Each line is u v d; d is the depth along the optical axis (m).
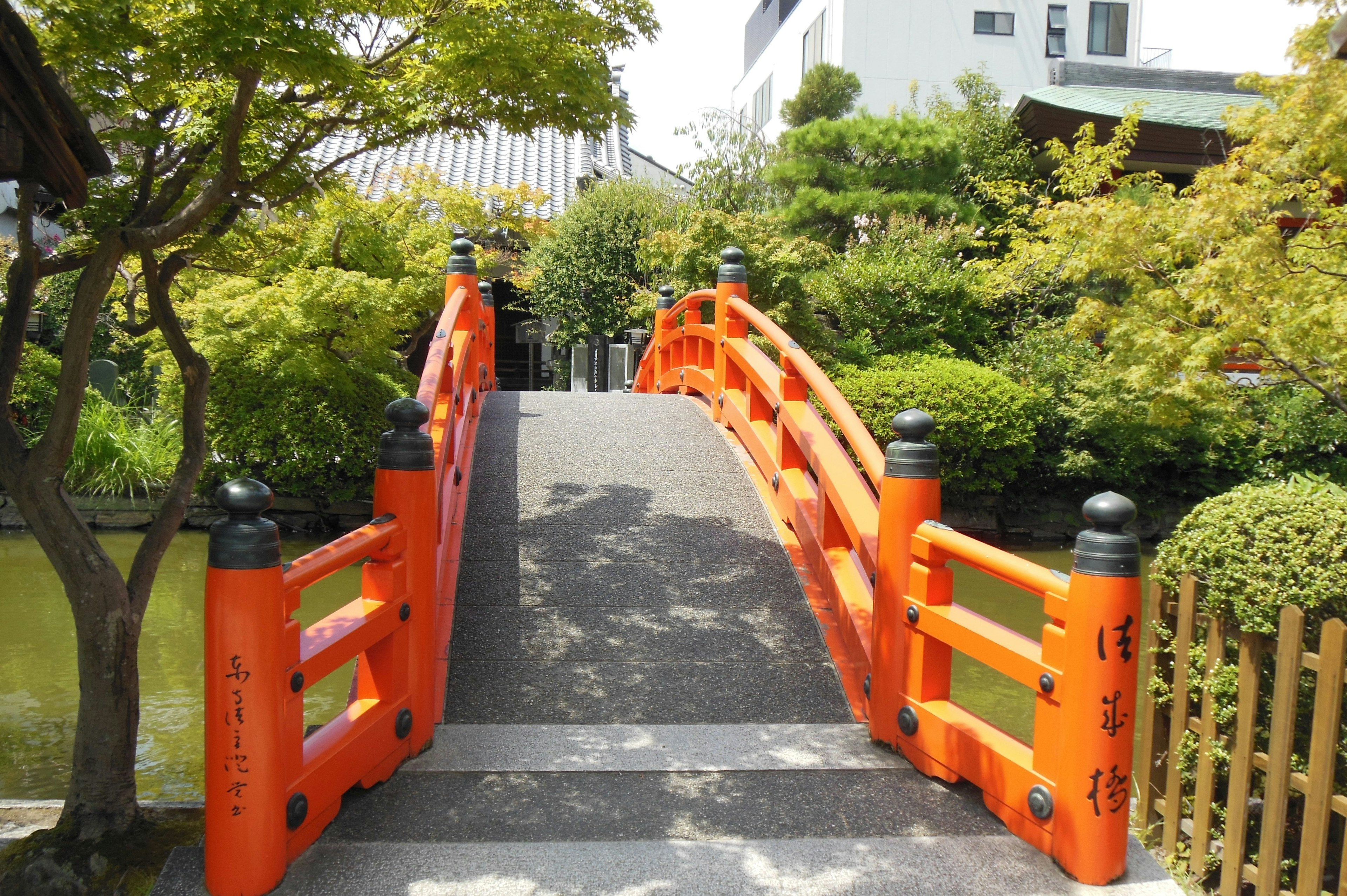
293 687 2.32
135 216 3.14
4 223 11.98
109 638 2.83
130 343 10.81
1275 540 2.88
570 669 3.64
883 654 3.15
